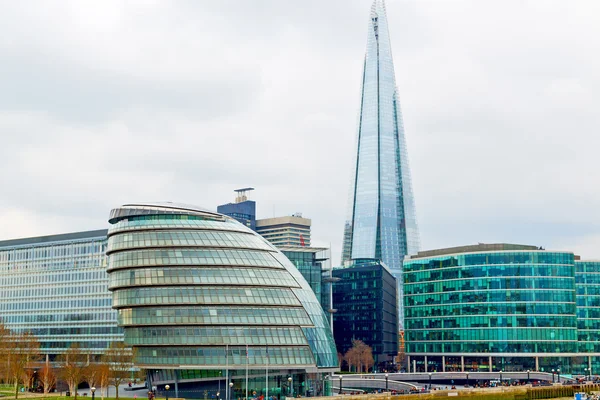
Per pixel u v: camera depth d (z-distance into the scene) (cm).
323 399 16050
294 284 18688
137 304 17888
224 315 17512
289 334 17862
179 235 18288
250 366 17150
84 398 16712
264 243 19325
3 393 18688
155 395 17975
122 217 19050
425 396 18462
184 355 17375
